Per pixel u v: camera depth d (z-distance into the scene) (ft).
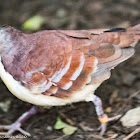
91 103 35.60
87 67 28.58
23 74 28.50
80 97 30.07
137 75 38.04
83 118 33.94
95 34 30.07
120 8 47.96
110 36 29.58
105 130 31.76
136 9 47.37
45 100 29.66
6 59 29.09
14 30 29.91
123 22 45.32
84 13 48.21
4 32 29.63
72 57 28.53
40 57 28.53
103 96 36.17
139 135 30.07
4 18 49.67
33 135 32.60
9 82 29.35
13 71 28.71
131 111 31.99
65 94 29.17
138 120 30.99
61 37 29.40
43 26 46.75
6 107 36.68
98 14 47.67
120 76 38.24
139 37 29.94
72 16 47.88
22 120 33.55
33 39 29.58
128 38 29.71
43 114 35.09
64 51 28.58
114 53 29.04
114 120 32.65
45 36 29.55
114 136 30.83
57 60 28.43
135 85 36.94
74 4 50.11
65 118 34.19
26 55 28.78
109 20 46.21
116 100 35.29
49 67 28.43
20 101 37.32
